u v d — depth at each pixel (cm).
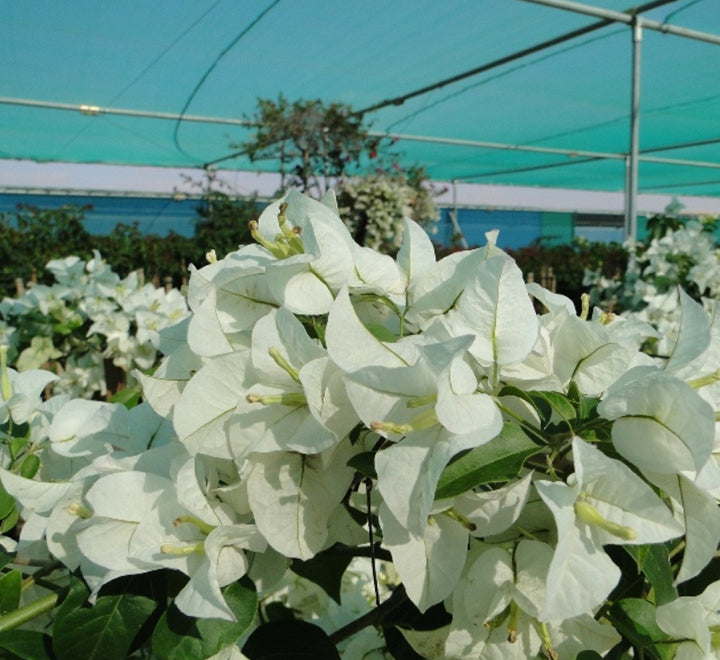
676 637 74
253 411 79
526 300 80
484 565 76
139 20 581
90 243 998
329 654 89
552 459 76
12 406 117
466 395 72
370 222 950
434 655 87
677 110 936
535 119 1000
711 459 75
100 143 1102
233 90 820
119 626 77
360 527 90
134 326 328
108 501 80
